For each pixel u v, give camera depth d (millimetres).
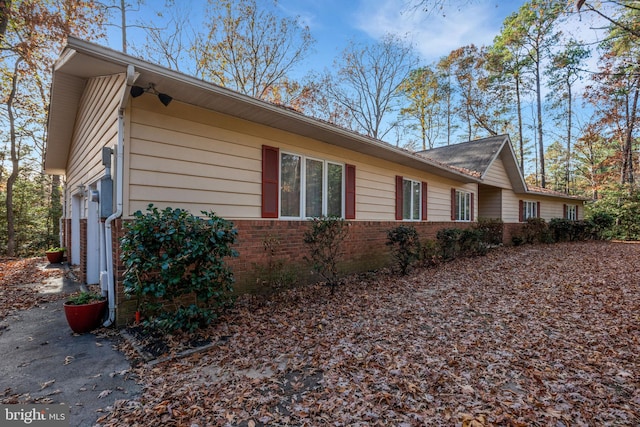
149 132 4434
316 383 2902
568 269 8211
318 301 5480
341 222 6320
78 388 2783
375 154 7965
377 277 7449
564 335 4039
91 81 5953
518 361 3348
